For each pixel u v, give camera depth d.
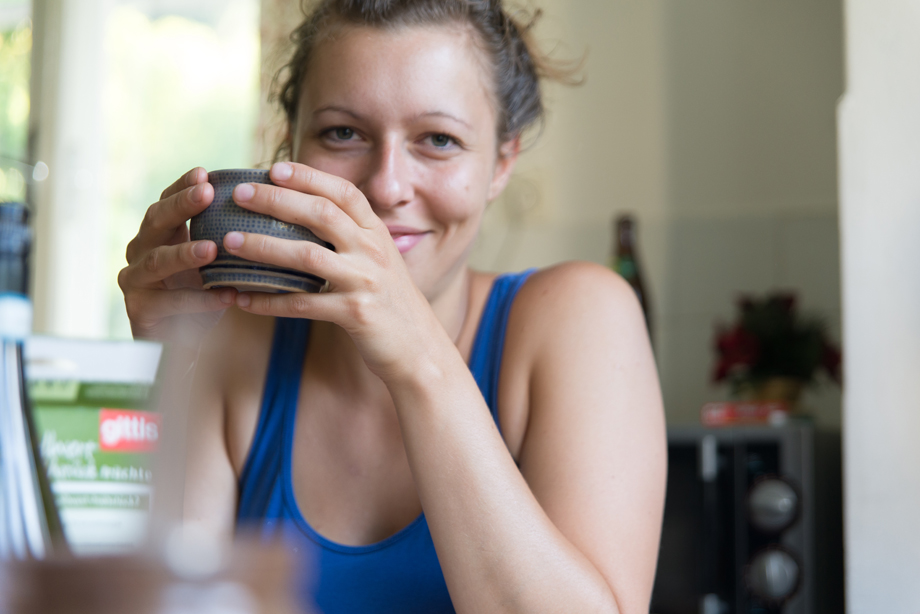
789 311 1.96
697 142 2.37
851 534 1.36
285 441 0.94
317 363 0.96
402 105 0.85
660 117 2.40
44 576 0.22
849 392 1.38
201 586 0.23
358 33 0.86
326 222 0.64
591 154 2.45
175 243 0.76
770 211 2.30
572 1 2.48
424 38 0.86
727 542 1.66
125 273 0.72
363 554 0.86
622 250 2.04
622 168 2.42
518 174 2.48
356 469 0.91
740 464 1.67
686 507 1.68
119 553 0.23
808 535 1.62
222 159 3.05
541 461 0.86
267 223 0.64
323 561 0.87
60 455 0.38
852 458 1.37
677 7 2.41
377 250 0.66
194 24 3.09
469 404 0.69
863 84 1.39
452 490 0.68
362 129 0.87
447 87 0.86
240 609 0.23
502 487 0.68
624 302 0.97
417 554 0.85
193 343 0.81
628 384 0.91
